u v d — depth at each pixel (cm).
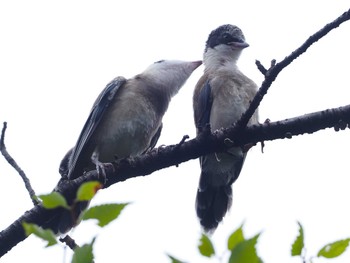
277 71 870
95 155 1141
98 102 1152
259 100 899
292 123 931
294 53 852
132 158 977
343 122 926
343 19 829
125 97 1170
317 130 933
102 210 464
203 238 445
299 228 462
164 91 1223
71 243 804
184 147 958
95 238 464
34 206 889
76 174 1160
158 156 965
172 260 436
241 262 426
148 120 1178
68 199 925
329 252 454
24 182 906
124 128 1149
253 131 937
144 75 1227
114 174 972
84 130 1138
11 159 919
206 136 950
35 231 450
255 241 428
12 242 861
